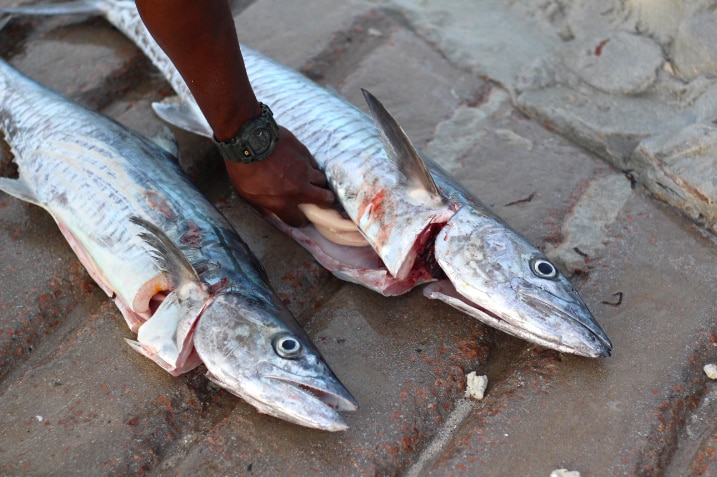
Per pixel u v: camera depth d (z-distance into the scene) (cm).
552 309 100
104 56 140
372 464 96
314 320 109
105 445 98
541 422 99
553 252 114
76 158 116
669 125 125
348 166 113
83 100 135
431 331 107
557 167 124
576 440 97
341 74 140
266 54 142
